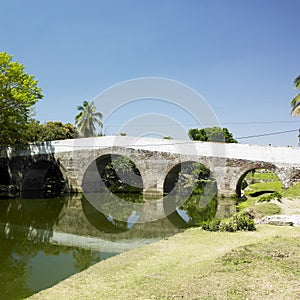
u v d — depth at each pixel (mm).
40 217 18078
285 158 21188
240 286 5562
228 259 7375
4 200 24828
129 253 9461
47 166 32000
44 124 39906
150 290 6090
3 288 7695
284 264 6598
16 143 30750
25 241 12375
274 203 15203
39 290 7512
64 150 28750
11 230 14508
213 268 6809
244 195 24797
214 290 5500
